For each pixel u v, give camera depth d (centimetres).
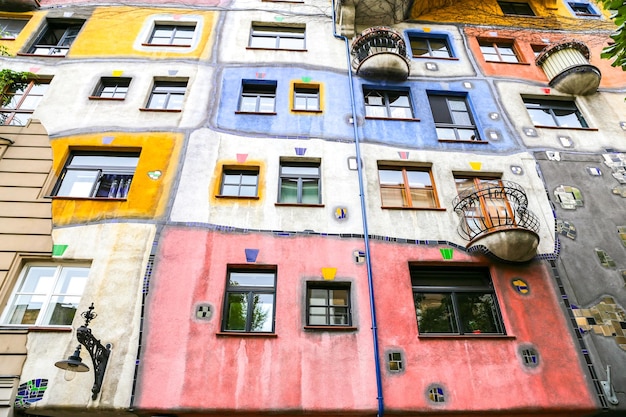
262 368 853
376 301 953
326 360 873
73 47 1377
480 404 847
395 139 1234
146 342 859
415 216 1087
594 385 887
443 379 870
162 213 1030
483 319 979
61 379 813
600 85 1505
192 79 1321
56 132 1162
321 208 1073
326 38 1507
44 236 980
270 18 1551
